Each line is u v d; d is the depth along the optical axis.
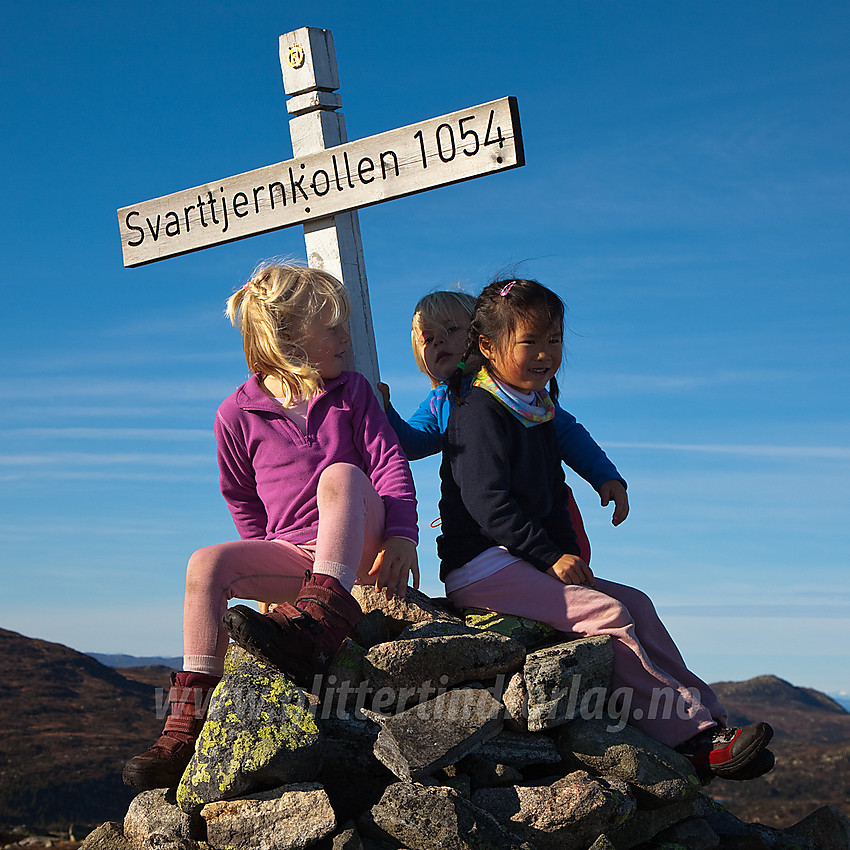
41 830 8.29
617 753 3.04
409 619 3.15
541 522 3.51
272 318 3.26
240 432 3.32
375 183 3.88
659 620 3.50
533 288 3.36
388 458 3.25
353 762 2.84
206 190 4.29
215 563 2.98
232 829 2.63
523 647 3.12
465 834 2.60
